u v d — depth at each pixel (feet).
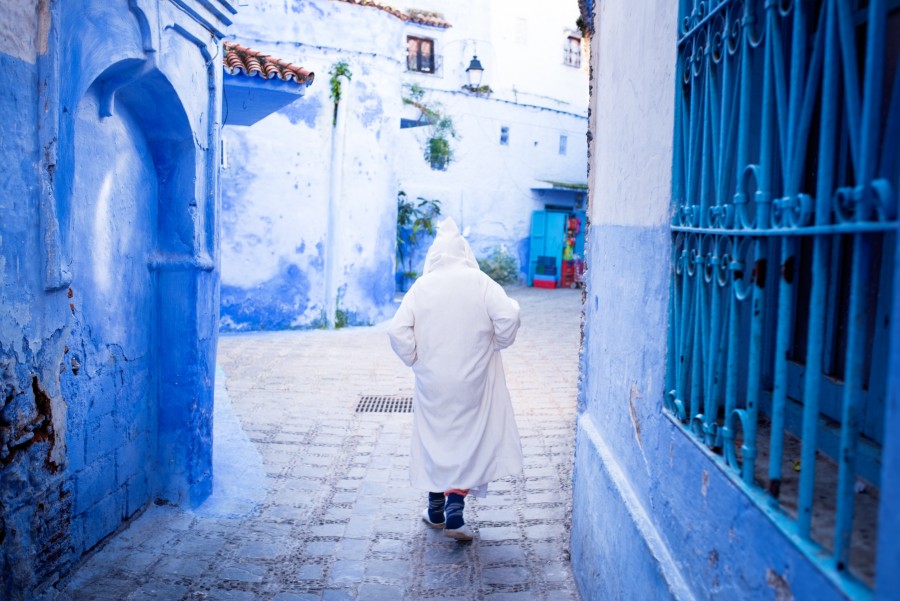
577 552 12.19
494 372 14.16
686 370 6.69
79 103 10.71
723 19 5.94
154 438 14.93
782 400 4.63
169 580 12.00
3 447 8.48
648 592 7.28
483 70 63.41
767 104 4.97
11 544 8.73
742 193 5.35
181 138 14.20
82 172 11.45
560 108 76.38
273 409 23.58
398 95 45.03
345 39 41.60
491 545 13.83
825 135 4.10
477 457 13.58
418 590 12.02
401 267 65.10
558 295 64.39
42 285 9.09
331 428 21.68
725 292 6.03
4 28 8.17
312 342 37.19
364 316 44.32
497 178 72.02
